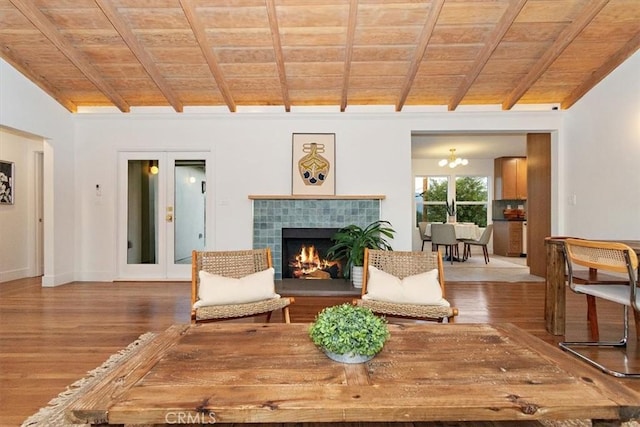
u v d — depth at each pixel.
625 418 1.04
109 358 2.25
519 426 1.27
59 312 3.28
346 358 1.30
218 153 4.74
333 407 1.02
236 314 2.30
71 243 4.72
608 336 2.68
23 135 4.15
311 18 3.17
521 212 7.86
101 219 4.78
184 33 3.38
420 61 3.65
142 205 4.83
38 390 1.85
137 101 4.65
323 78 4.11
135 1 2.98
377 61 3.80
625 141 3.67
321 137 4.71
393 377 1.20
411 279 2.50
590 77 4.07
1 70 3.61
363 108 4.73
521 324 2.96
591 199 4.17
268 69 3.96
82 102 4.69
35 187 5.35
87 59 3.75
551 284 2.76
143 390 1.10
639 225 3.51
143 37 3.41
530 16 3.11
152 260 4.84
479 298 3.81
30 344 2.49
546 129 4.68
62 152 4.54
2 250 4.84
